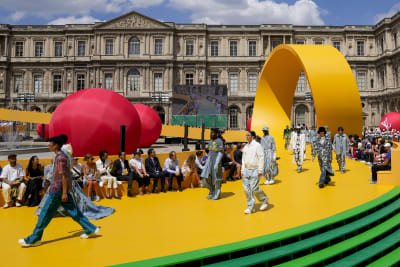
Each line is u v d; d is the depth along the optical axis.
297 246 5.10
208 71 57.06
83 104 12.97
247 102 56.81
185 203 8.20
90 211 6.88
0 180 8.08
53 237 5.61
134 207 7.79
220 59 56.78
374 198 7.95
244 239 5.31
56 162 5.22
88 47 55.97
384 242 5.97
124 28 54.94
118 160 9.45
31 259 4.61
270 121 21.41
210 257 4.55
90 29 55.44
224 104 46.59
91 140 12.80
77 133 12.70
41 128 38.16
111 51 55.44
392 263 5.38
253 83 57.25
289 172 13.06
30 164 8.18
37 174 8.23
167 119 54.53
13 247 5.13
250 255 4.81
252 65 56.97
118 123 13.25
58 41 56.62
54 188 5.18
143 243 5.21
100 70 55.25
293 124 57.00
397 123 34.59
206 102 47.03
